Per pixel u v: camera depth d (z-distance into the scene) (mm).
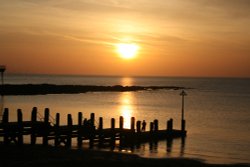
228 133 44062
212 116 63312
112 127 32969
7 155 22203
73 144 31188
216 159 27578
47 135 28594
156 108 74438
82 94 111375
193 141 36719
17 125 27703
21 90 101250
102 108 70625
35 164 19859
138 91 142750
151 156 27266
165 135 37000
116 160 22125
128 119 54344
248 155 31125
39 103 75875
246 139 39781
